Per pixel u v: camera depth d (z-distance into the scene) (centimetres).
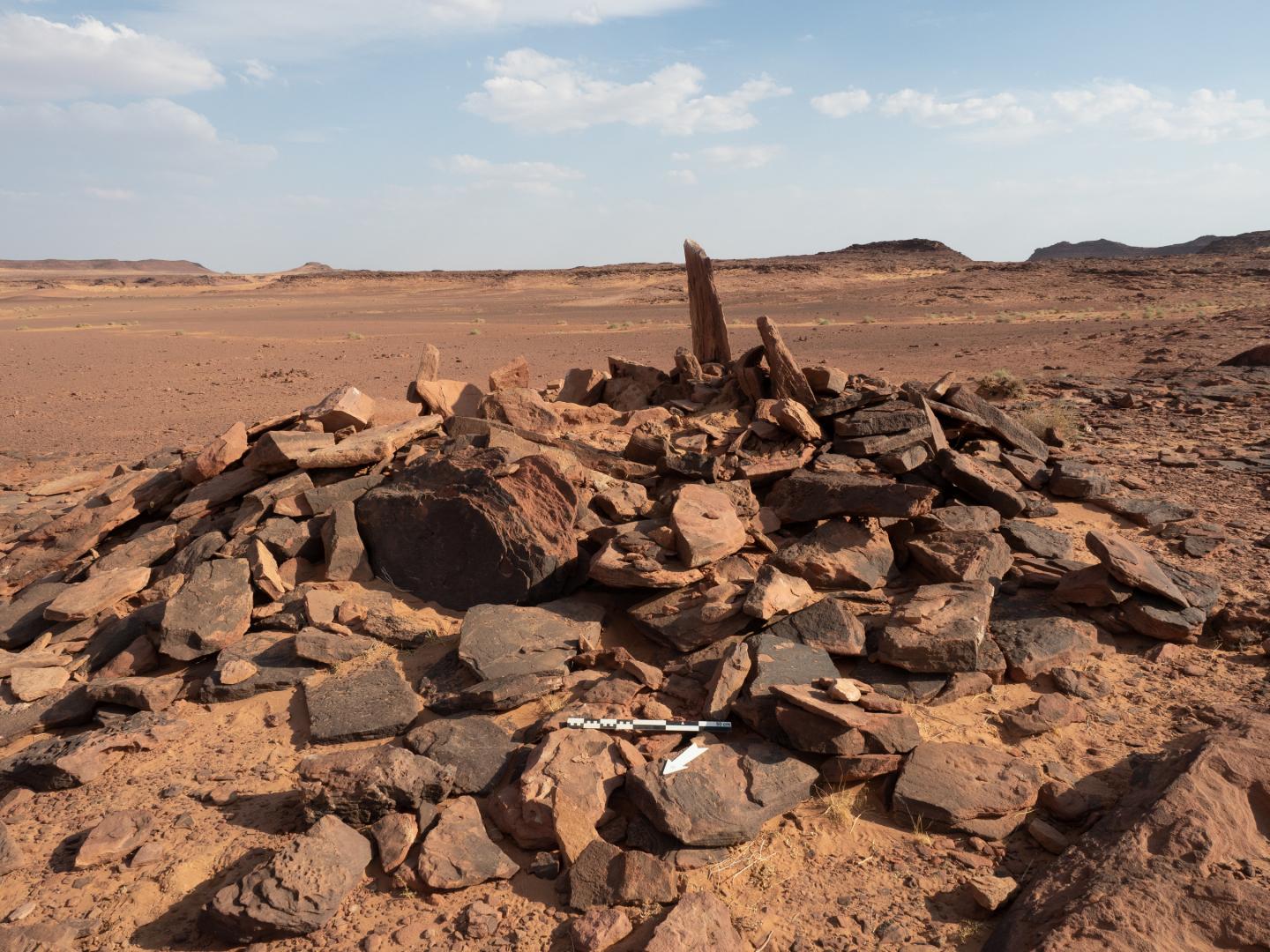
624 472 1054
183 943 498
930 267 13838
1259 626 776
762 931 477
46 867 573
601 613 820
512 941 478
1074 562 891
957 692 689
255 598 899
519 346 5022
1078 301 7075
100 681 807
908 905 494
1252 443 1538
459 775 615
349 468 1046
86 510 1112
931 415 1072
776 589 766
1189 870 457
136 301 12888
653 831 550
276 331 6662
